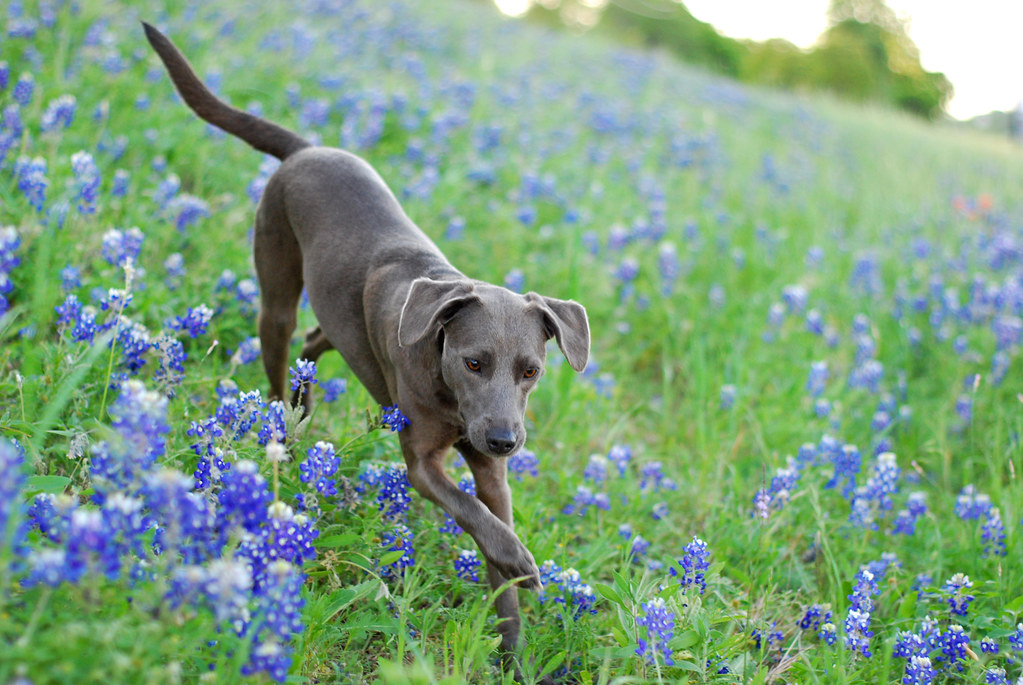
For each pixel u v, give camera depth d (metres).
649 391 6.41
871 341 6.82
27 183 4.37
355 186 4.22
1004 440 5.72
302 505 3.22
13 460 2.05
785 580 4.19
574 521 4.47
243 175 6.34
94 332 3.48
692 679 3.20
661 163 11.28
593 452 5.35
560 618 3.53
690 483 4.98
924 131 20.81
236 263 5.33
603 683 2.90
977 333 7.12
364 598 3.38
